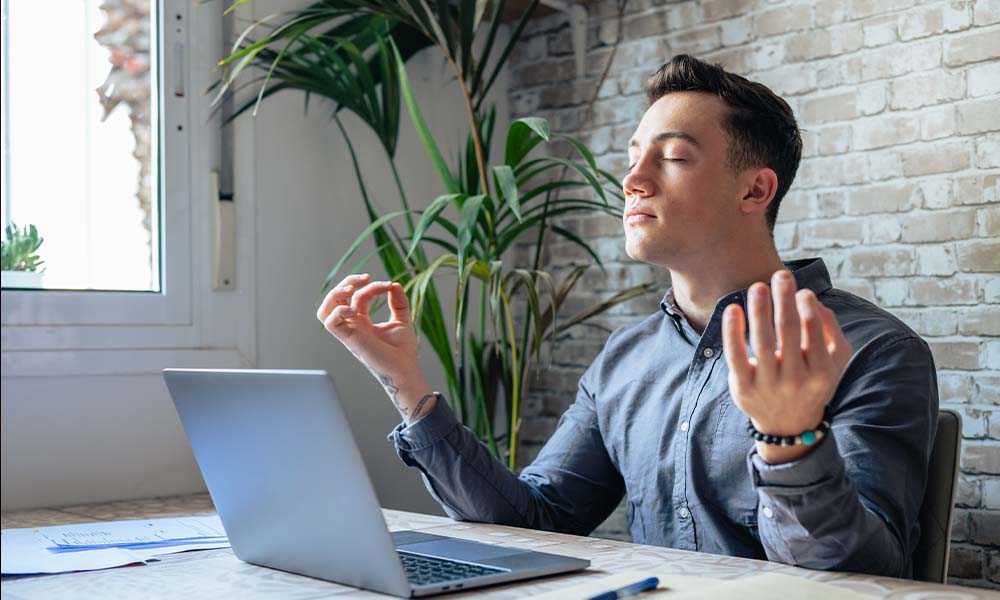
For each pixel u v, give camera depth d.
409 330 1.44
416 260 2.67
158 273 2.35
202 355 2.39
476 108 2.47
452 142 2.98
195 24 2.41
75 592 1.02
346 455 0.91
